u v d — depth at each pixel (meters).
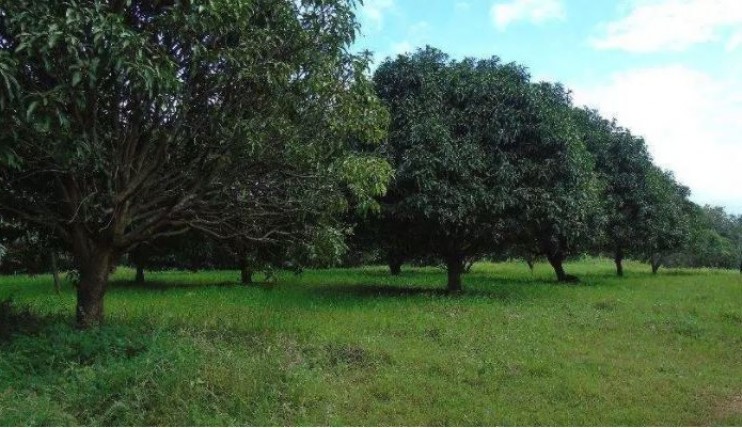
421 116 15.05
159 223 9.07
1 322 8.56
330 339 9.35
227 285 20.16
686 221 30.62
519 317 12.17
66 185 8.62
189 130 8.76
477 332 10.41
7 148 6.43
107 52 6.59
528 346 9.43
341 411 6.28
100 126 7.98
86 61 6.41
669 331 11.18
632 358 9.01
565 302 15.02
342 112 9.27
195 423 5.53
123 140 8.31
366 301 14.80
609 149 26.22
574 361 8.62
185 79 8.12
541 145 15.77
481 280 24.50
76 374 6.39
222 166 8.81
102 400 5.89
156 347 7.09
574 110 25.72
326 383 6.98
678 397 7.09
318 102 9.18
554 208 15.35
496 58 17.27
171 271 31.23
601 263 51.59
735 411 6.66
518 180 15.34
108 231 8.73
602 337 10.47
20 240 11.15
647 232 27.12
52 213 8.76
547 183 15.80
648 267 42.56
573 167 15.93
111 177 8.23
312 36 8.92
